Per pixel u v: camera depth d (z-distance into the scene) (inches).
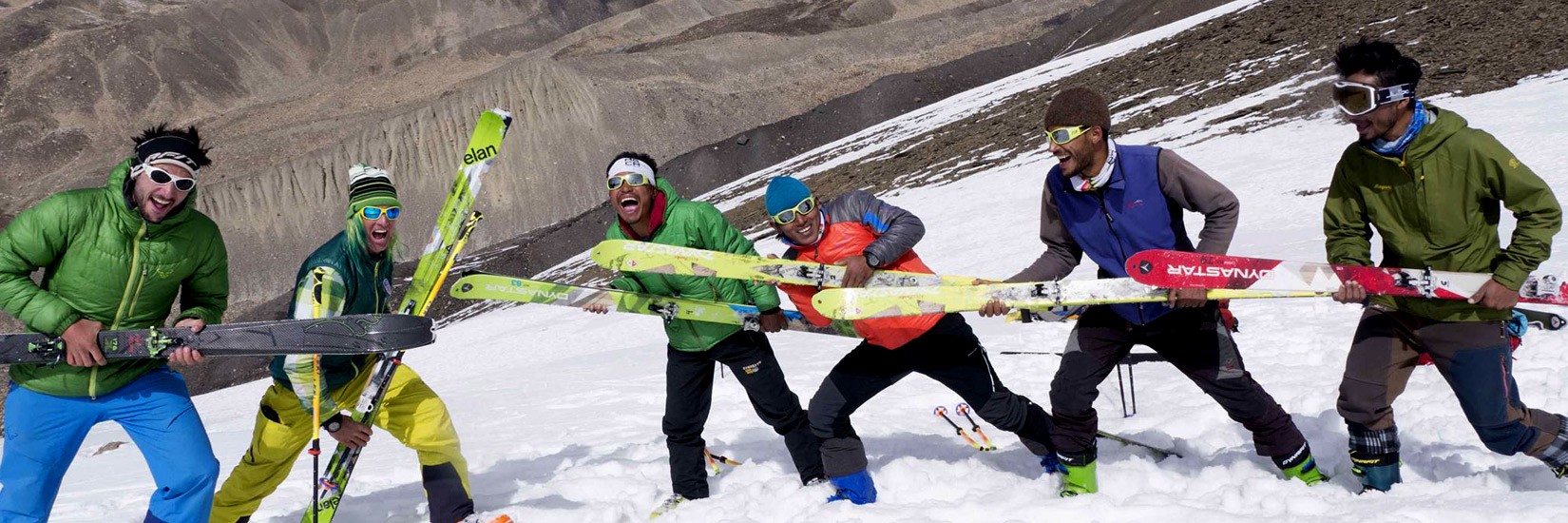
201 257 132.9
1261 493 137.3
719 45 3302.2
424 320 135.0
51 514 181.9
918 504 146.0
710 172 2546.8
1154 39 2121.1
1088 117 128.6
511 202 2677.2
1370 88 117.9
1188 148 984.3
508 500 172.6
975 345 148.2
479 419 276.2
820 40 3425.2
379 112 3368.6
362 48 3969.0
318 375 134.1
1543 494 123.9
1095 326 141.2
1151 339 138.6
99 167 2992.1
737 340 153.3
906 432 202.5
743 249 152.3
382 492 182.7
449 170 2719.0
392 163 2728.8
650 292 154.0
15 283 123.3
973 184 1101.1
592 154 2785.4
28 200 2807.6
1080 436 144.3
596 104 2876.5
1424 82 990.4
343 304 132.6
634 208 145.2
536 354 677.3
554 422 256.5
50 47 3521.2
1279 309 306.7
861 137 2155.5
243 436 290.8
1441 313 126.9
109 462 250.7
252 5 3949.3
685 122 2923.2
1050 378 253.6
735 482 173.2
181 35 3686.0
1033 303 134.9
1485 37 1071.0
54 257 125.6
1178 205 133.0
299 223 2591.0
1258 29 1617.9
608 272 1295.5
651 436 222.5
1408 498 129.8
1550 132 634.2
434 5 4116.6
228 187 2632.9
